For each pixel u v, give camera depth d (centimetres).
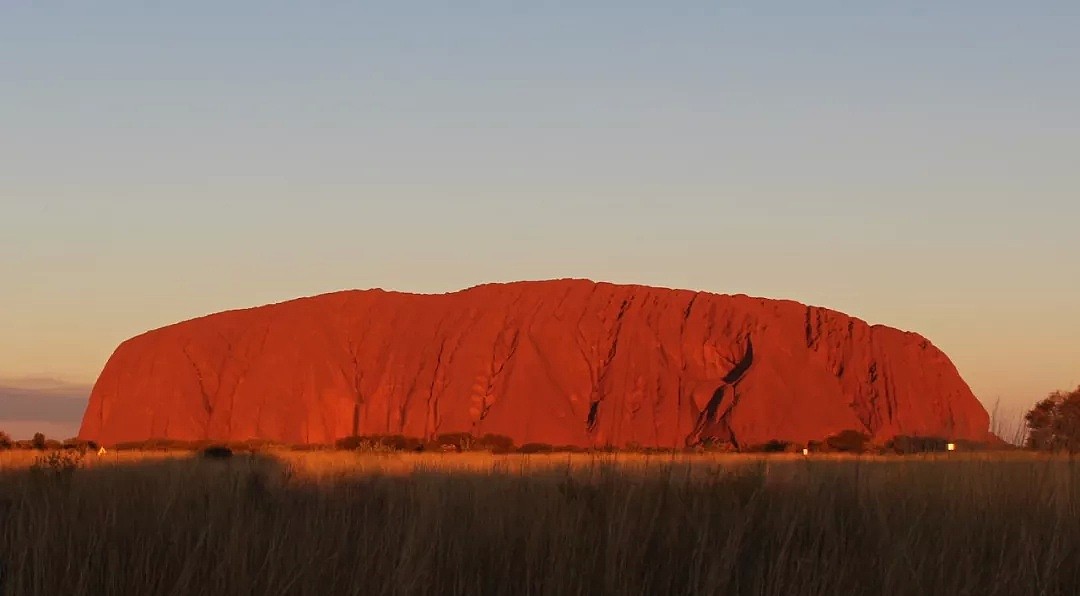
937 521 913
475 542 839
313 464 2014
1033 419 1230
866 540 867
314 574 777
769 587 737
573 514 880
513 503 938
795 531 877
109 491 1038
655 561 827
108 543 810
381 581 769
